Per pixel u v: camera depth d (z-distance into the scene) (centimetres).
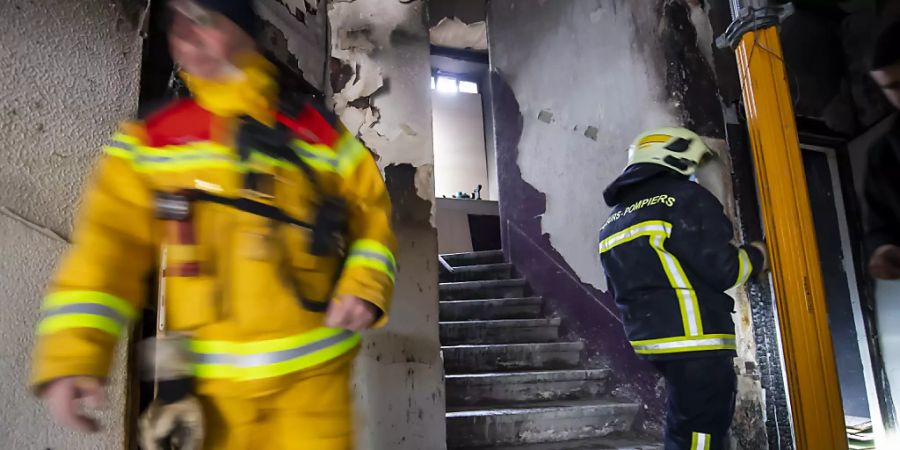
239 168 88
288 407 87
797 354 215
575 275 427
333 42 271
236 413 85
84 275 80
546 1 487
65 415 74
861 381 386
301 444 86
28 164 111
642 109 362
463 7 823
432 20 812
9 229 108
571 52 446
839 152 401
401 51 283
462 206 816
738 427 287
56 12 118
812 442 211
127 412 116
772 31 232
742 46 236
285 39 183
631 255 225
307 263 89
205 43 91
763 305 296
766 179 226
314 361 88
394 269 97
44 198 112
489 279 511
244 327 85
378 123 270
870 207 380
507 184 530
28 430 106
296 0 196
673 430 216
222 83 93
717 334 210
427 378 249
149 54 135
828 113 385
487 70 946
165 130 90
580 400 365
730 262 208
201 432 82
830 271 392
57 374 74
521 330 420
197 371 85
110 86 125
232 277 85
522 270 495
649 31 357
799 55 381
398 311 248
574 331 422
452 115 932
